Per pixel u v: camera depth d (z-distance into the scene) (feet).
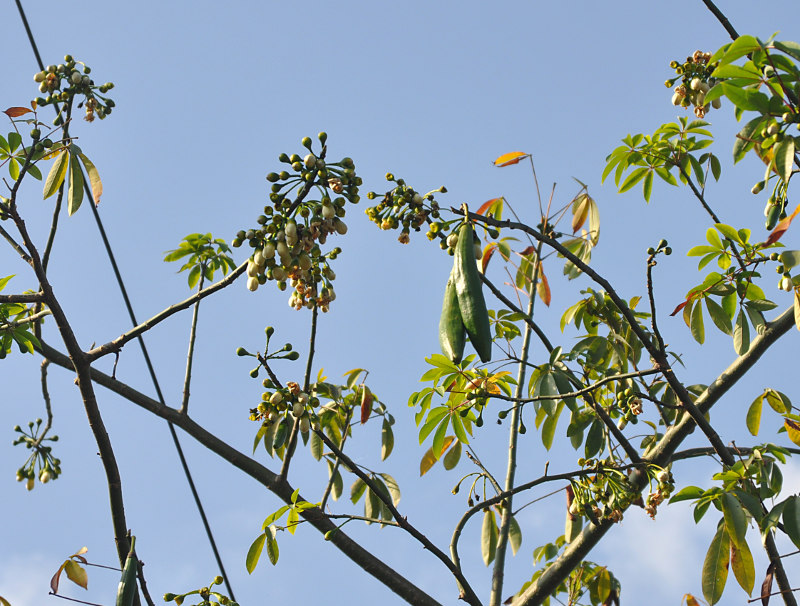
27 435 24.23
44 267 17.51
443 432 18.72
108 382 18.95
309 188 13.34
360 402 20.56
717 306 17.83
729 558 15.72
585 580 22.52
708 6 16.29
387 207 13.51
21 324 16.78
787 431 18.35
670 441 19.36
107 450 15.88
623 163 20.67
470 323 11.79
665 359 16.56
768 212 16.88
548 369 17.83
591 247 22.58
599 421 19.36
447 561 16.11
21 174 14.87
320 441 20.40
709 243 17.60
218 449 18.93
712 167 20.07
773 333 18.65
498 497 17.63
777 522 15.02
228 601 16.06
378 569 18.19
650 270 16.14
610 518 17.81
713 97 14.47
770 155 16.52
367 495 20.29
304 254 13.53
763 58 13.87
